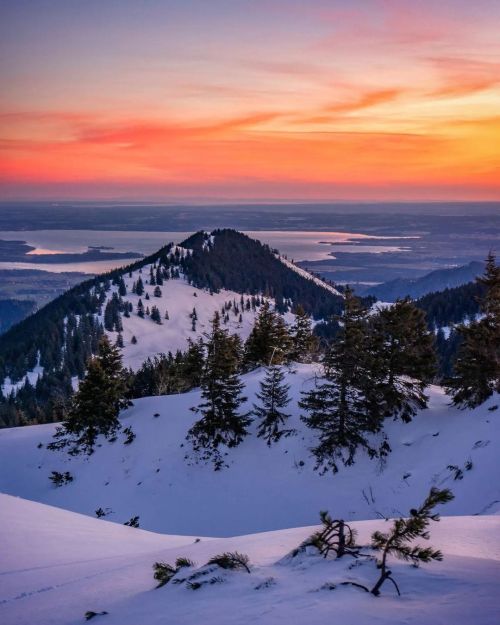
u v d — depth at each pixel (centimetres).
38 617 716
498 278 3192
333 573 568
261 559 802
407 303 3381
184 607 557
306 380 4409
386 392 3362
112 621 594
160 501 3500
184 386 6538
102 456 4156
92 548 1356
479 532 1078
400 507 2789
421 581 505
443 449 3028
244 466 3588
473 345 3244
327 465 3306
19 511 1644
